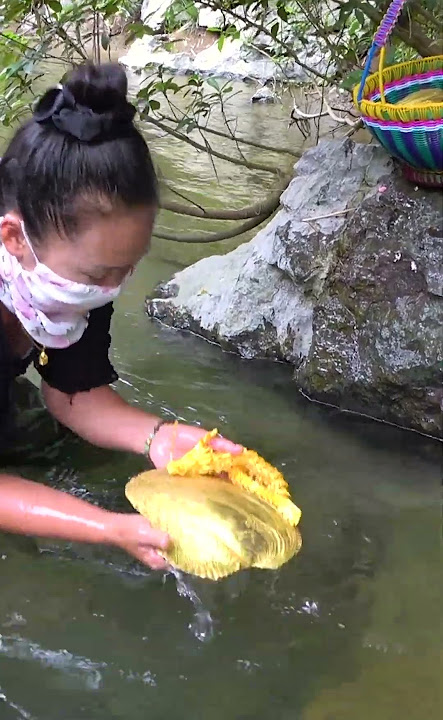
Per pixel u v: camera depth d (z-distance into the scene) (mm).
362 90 1634
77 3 2121
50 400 1354
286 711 921
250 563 997
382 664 989
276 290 1846
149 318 2006
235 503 1060
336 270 1639
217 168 3217
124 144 867
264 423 1557
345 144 1885
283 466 1408
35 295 1000
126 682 958
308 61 3723
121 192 863
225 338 1846
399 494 1340
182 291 2029
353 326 1597
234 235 2434
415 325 1510
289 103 4227
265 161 3283
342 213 1775
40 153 876
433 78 1820
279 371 1780
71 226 892
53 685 951
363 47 2348
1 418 1259
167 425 1309
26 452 1368
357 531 1233
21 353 1233
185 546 1003
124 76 878
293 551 1038
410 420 1529
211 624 1049
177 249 2459
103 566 1142
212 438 1177
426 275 1510
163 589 1102
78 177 855
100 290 983
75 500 1093
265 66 4875
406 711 921
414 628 1048
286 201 1919
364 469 1413
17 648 1003
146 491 1083
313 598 1096
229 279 1947
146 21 2555
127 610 1065
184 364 1790
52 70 3420
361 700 934
